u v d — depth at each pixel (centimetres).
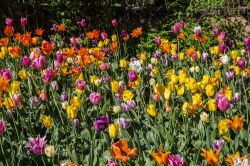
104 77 411
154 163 278
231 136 315
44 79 332
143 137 304
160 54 503
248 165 216
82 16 737
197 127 328
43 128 347
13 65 475
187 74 429
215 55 489
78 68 418
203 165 279
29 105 366
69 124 344
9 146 322
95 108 359
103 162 288
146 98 402
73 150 291
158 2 797
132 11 762
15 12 714
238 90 399
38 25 733
